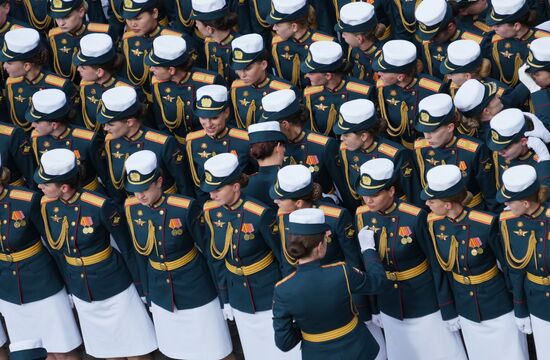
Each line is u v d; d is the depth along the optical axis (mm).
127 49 32312
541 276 23266
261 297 25250
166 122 30547
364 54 30562
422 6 30000
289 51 31375
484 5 30578
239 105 29812
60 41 33281
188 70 30188
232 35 31984
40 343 22062
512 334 24266
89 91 30734
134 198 26078
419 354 25047
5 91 31625
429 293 24562
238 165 24891
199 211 25656
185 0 34062
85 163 29391
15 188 26859
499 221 23578
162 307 26391
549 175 24609
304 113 27297
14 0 36031
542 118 26531
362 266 24750
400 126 28688
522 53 29672
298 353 25500
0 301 27812
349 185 27281
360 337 22172
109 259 26562
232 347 27422
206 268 26188
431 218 24094
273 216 24797
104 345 27328
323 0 34375
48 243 26688
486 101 26547
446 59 28203
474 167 26359
